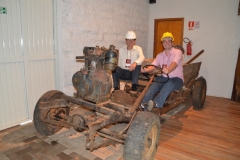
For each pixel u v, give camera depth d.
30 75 3.35
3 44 2.96
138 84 3.73
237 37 4.95
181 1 5.59
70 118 2.34
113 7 4.67
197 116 3.85
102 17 4.39
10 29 3.02
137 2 5.54
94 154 2.44
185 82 3.74
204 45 5.41
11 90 3.16
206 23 5.30
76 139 2.79
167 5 5.83
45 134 2.81
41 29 3.41
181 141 2.84
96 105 2.37
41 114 2.64
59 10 3.53
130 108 2.37
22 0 3.07
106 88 2.44
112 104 2.42
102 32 4.45
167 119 3.67
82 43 4.00
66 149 2.53
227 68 5.17
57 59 3.71
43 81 3.57
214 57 5.31
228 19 5.00
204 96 4.36
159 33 6.13
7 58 3.00
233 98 4.92
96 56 2.41
